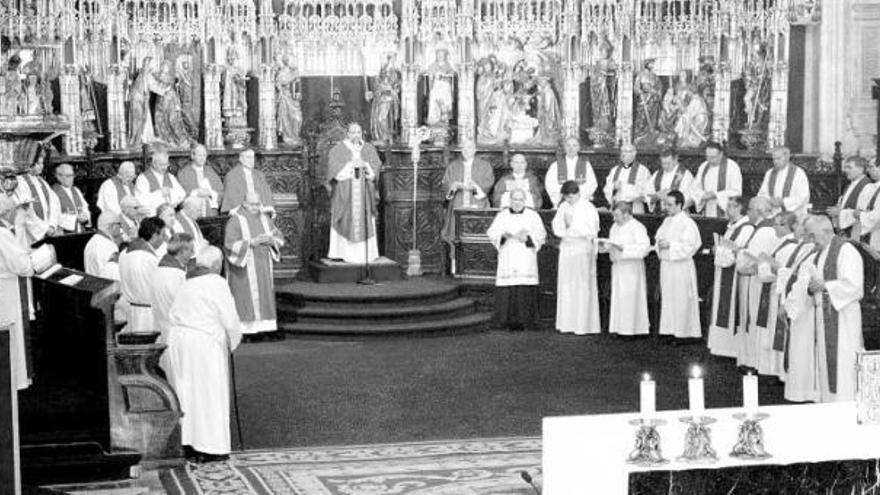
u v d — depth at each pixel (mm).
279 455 15234
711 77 25016
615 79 26094
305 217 25922
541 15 26672
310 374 19578
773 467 9531
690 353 21125
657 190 23922
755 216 19469
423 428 16391
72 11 22766
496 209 24047
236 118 26062
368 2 27016
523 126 26531
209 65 25688
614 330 22547
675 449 9648
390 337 22344
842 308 16516
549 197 25125
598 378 19156
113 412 14766
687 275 21766
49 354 16141
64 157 22125
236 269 22094
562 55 26375
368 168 25219
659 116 25828
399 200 26250
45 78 21984
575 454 9383
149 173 22656
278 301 23734
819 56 23297
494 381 19000
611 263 23016
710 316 21500
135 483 14078
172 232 18656
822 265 16656
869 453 9703
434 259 26500
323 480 14117
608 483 9320
